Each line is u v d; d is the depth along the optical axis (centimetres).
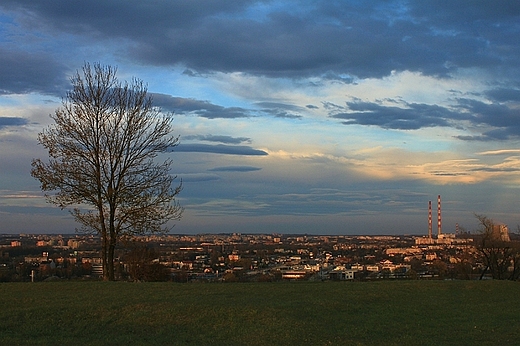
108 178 3173
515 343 1587
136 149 3225
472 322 1850
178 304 1864
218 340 1512
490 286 2594
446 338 1625
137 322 1661
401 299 2222
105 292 2184
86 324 1623
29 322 1619
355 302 2094
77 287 2348
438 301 2212
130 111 3228
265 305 1903
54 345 1401
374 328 1709
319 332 1616
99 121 3162
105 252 3159
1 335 1479
